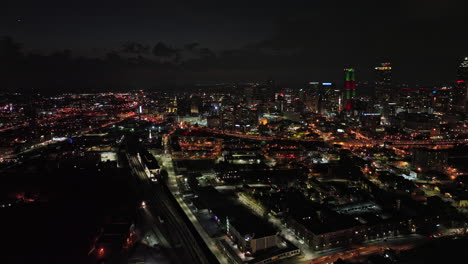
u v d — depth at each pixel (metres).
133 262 193.50
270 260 195.00
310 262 196.62
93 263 191.88
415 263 193.12
